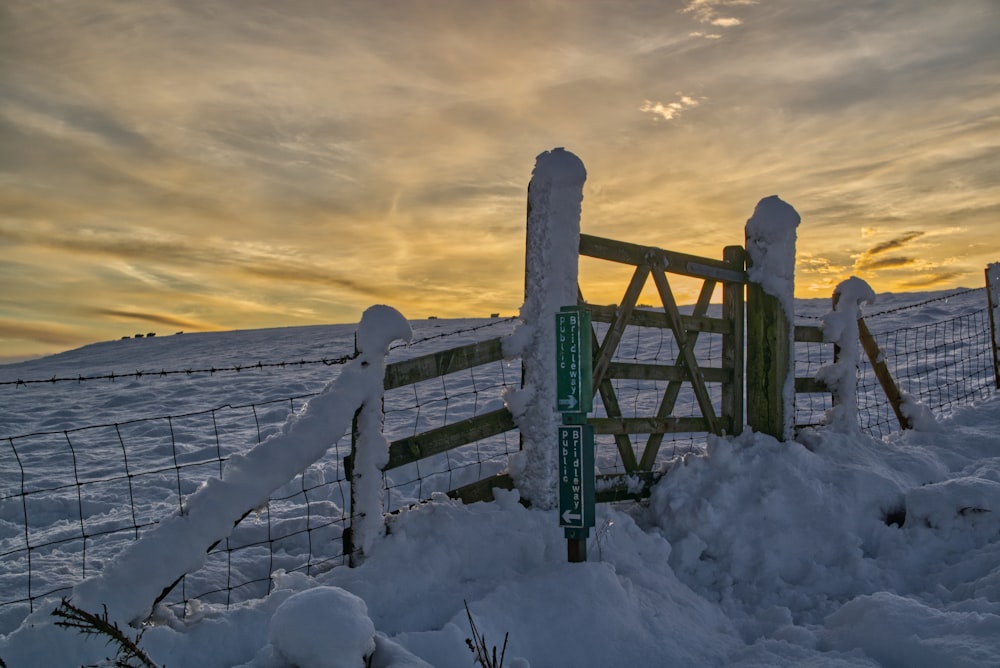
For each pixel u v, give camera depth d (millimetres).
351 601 2553
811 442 5832
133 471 7180
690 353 5488
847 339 6492
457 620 3059
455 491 4215
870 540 4840
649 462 5305
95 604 2828
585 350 3611
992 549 4438
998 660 2754
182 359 23453
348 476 3795
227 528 3248
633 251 4980
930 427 6820
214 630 2926
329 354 22047
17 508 5434
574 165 4359
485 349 4285
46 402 13984
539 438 4328
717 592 4332
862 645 3207
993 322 8180
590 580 3428
